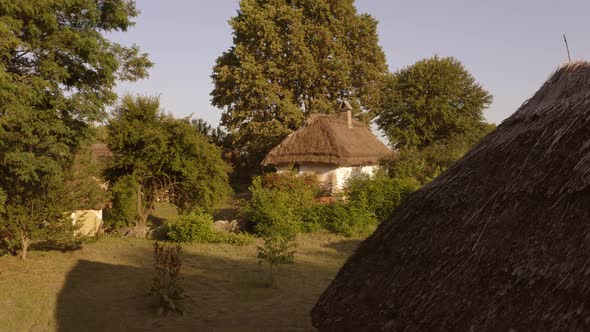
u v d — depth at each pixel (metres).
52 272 12.84
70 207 14.46
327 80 37.75
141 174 19.61
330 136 29.81
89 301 10.12
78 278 12.21
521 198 3.98
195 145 19.45
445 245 4.27
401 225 5.10
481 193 4.41
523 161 4.28
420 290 4.14
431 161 29.02
